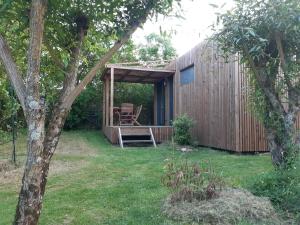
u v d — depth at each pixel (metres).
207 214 3.21
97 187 4.81
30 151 2.23
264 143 8.40
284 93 4.29
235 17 4.00
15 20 2.68
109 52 2.63
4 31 2.87
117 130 10.83
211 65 9.56
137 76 13.18
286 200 3.49
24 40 3.05
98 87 15.52
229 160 7.06
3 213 3.73
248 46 4.09
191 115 11.00
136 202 3.96
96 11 2.76
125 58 14.47
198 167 3.86
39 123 2.25
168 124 13.16
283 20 3.73
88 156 8.12
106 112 12.73
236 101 8.21
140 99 15.78
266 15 3.80
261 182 3.92
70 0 2.62
